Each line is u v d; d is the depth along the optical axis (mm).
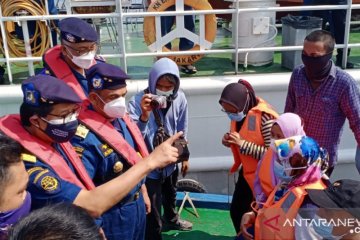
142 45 5363
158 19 4082
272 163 2357
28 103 1846
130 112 2877
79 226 1037
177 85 2842
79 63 2506
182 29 4133
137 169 1897
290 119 2365
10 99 3924
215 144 4102
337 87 2779
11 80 4051
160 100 2768
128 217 2260
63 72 2520
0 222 1566
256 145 2721
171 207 3559
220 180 4191
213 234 3637
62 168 1885
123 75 2184
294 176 2010
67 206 1097
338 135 2939
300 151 1954
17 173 1562
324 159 2055
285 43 4371
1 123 1895
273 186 2322
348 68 4277
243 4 4305
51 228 1009
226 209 3982
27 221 1030
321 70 2738
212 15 4129
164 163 1946
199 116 4031
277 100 4074
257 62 4441
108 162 2164
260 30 4328
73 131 1915
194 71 4238
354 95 2771
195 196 3992
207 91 3955
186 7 4422
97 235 1062
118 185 1845
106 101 2180
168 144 1989
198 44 4176
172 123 3014
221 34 6133
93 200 1823
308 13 4953
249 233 2375
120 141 2193
